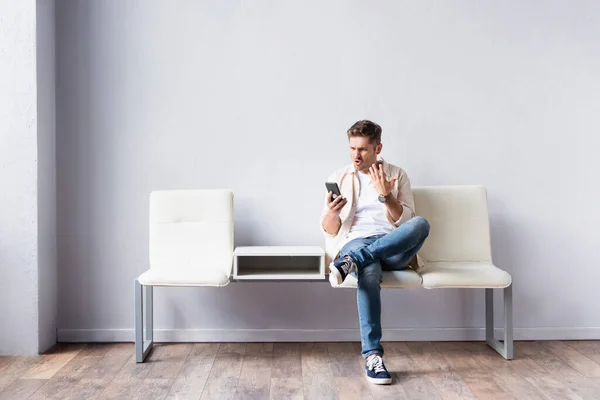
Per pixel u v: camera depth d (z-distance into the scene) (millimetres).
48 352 2707
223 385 2215
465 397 2074
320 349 2748
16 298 2654
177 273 2424
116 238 2898
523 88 2922
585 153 2928
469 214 2740
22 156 2654
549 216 2924
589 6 2926
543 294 2920
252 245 2916
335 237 2574
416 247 2402
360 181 2637
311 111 2914
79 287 2895
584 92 2926
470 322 2918
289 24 2914
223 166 2910
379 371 2232
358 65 2912
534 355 2625
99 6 2889
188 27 2908
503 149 2920
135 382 2250
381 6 2918
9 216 2650
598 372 2365
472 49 2918
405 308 2916
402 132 2914
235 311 2904
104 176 2893
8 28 2639
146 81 2900
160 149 2906
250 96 2910
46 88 2770
